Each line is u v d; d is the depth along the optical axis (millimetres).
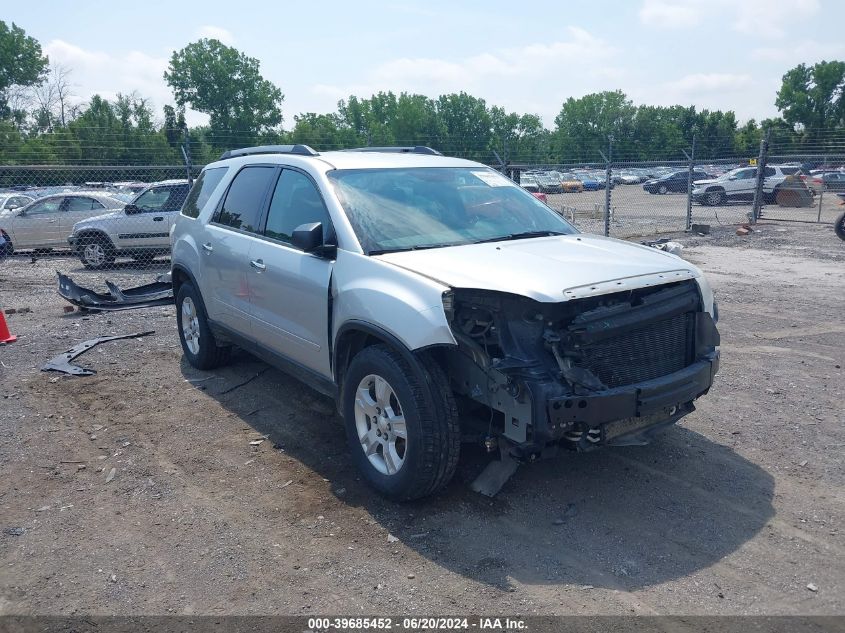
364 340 4484
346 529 3936
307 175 5074
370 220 4613
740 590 3344
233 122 68438
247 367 6793
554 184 31188
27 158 21219
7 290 12047
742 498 4203
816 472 4508
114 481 4559
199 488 4449
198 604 3330
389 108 77875
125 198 17828
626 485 4379
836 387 6039
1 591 3455
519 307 3707
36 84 70500
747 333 7887
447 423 3873
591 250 4449
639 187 37906
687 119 82188
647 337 3971
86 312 9680
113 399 6008
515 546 3738
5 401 5984
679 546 3721
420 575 3510
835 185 24156
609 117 83125
